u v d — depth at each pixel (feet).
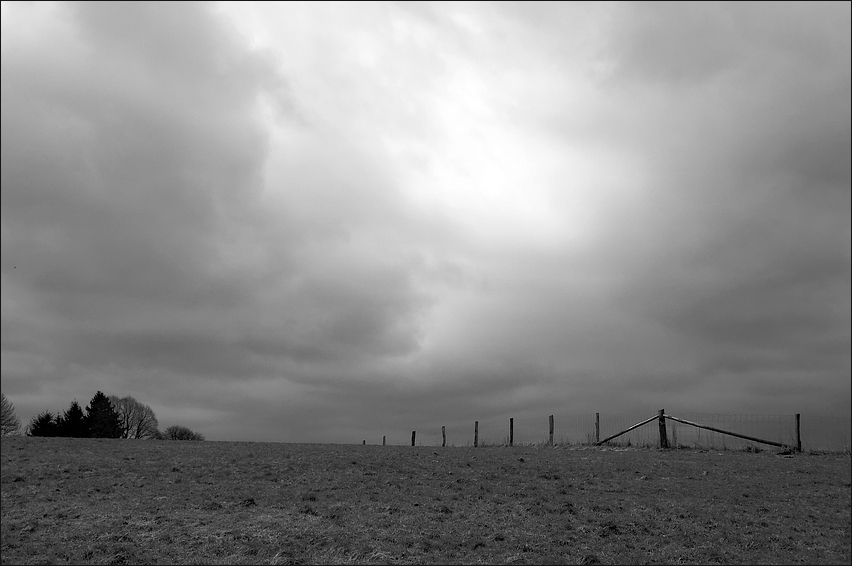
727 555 65.10
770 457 119.24
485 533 69.31
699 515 77.77
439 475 97.55
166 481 90.99
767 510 80.79
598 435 147.13
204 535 66.59
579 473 100.63
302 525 70.44
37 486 87.35
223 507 77.66
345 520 72.64
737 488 91.91
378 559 61.16
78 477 92.89
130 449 119.34
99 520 71.36
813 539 70.23
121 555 60.59
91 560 59.62
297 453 115.24
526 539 67.77
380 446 133.28
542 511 78.18
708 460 114.73
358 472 98.37
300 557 61.11
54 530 67.67
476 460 111.34
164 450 118.11
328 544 64.69
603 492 88.48
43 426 328.29
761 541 69.21
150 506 77.66
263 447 125.39
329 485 89.66
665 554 64.90
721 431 134.82
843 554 65.92
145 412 366.22
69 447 121.29
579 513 77.71
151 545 63.57
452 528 70.74
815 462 113.09
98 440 135.95
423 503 81.05
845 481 96.89
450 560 61.57
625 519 75.51
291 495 83.82
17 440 131.85
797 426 130.11
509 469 102.78
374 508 78.18
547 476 97.76
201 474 95.55
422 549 64.18
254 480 92.12
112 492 84.53
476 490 88.38
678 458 117.08
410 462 107.45
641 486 92.27
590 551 65.00
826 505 83.56
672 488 91.40
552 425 152.15
